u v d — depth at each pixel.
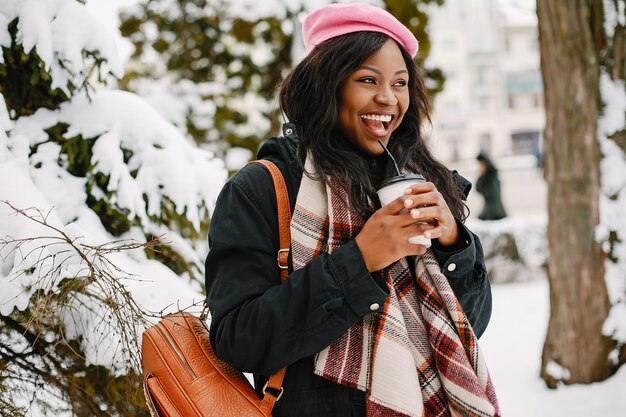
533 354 4.69
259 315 1.21
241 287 1.26
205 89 6.85
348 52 1.34
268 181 1.35
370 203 1.33
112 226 2.29
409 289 1.35
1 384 1.95
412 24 6.58
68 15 2.19
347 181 1.31
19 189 1.90
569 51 3.74
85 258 1.70
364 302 1.20
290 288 1.21
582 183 3.75
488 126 44.50
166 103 6.14
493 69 44.44
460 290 1.39
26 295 1.76
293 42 6.67
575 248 3.78
